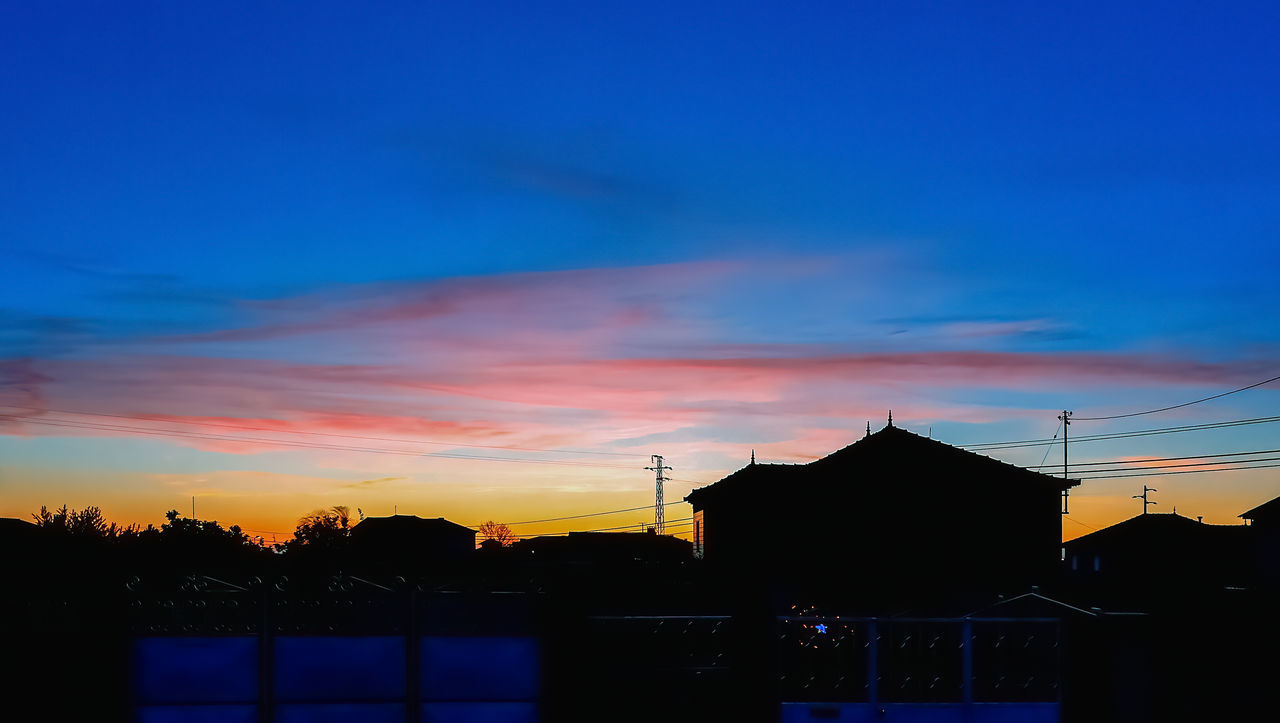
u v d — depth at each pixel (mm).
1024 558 39344
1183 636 15680
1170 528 58656
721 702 15609
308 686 15453
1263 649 15516
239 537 81438
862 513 40031
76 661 15023
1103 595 30297
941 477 40125
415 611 15766
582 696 15594
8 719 14727
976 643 15922
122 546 54406
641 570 45438
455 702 15641
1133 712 15508
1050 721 15609
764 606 16219
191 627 15477
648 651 15844
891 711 15594
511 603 15922
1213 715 15391
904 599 38219
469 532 83125
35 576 28203
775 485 41219
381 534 79188
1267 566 47094
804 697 15719
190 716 15211
